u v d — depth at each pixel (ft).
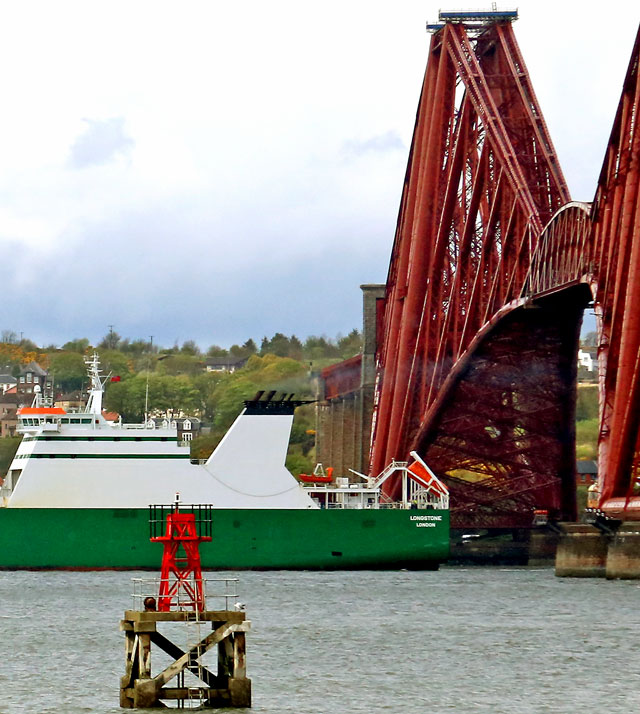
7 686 249.96
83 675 261.24
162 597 222.48
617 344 481.46
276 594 413.80
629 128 482.28
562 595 422.82
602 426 485.97
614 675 264.93
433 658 284.00
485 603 394.11
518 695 245.04
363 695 243.40
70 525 497.46
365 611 368.68
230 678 217.77
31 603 383.86
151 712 214.90
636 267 462.60
